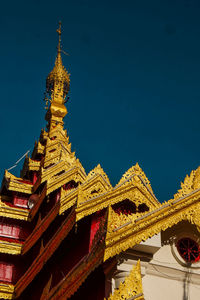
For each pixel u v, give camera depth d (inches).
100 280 581.9
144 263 553.9
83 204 680.4
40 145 1283.2
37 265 803.4
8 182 1149.7
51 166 1110.4
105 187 805.2
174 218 579.2
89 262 570.9
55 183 966.4
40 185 1090.7
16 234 1043.3
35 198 1109.1
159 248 553.6
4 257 978.7
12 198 1163.9
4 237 1029.2
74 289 592.7
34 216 1042.1
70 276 619.2
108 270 552.4
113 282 537.6
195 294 577.3
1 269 965.8
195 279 585.9
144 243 548.4
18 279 961.5
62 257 757.9
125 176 736.3
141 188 737.0
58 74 1504.7
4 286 901.2
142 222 559.2
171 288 571.8
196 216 592.4
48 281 759.1
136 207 718.5
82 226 701.9
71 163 1085.8
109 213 551.8
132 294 510.9
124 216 558.9
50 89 1499.8
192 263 590.2
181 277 581.9
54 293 658.2
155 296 557.0
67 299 640.4
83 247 685.3
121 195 714.2
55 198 967.6
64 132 1291.8
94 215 693.3
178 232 601.6
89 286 609.6
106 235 535.5
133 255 550.3
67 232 697.6
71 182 992.9
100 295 568.7
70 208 796.6
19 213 1058.7
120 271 537.3
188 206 593.6
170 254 589.0
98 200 694.5
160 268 575.8
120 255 544.1
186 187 607.2
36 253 930.1
